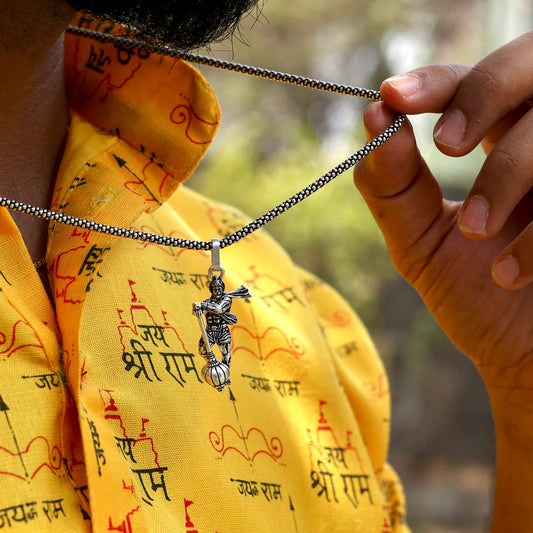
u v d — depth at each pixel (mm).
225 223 1115
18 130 816
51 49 841
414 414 7742
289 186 8023
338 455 960
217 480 790
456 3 8453
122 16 738
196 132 873
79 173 813
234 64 888
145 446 747
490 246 1022
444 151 854
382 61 9031
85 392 711
